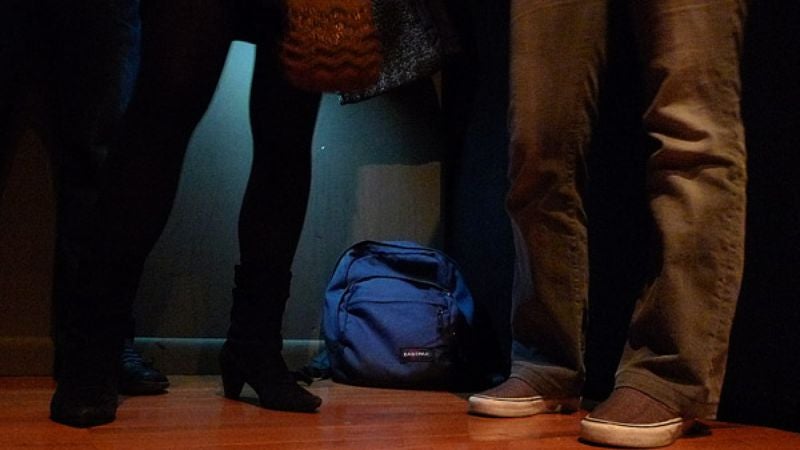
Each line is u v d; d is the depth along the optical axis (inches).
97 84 57.2
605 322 57.5
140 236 38.2
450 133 82.1
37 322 63.6
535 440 38.8
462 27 77.6
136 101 38.4
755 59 46.8
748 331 46.6
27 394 50.3
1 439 34.0
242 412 44.9
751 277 46.5
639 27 40.9
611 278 57.1
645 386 38.6
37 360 62.9
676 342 38.1
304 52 36.8
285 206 46.9
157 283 68.4
